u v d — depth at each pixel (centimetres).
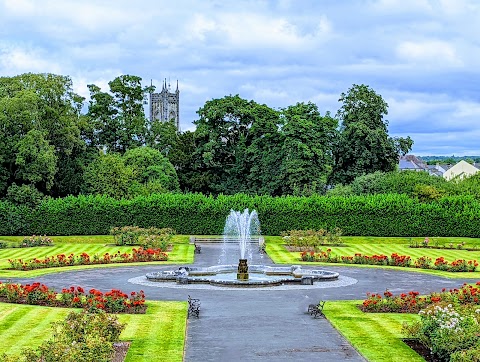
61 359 1698
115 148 10094
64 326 1980
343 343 2284
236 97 9706
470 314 2284
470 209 7006
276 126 9381
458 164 17088
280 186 8975
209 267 4359
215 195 9788
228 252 5712
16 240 6619
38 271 4344
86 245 6203
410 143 9319
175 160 9888
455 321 2058
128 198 8269
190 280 3769
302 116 8806
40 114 7775
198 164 9725
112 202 7088
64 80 8269
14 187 7100
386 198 7100
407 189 7800
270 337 2375
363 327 2531
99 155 8875
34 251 5678
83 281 3875
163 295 3334
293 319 2708
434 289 3662
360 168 9006
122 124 9956
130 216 7094
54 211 6969
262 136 9419
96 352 1789
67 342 1828
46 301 2984
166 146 10575
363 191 8019
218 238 6856
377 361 2030
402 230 7019
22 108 7412
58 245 6197
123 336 2341
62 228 6975
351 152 9062
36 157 7262
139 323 2573
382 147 9025
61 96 8231
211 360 2053
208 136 9656
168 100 18100
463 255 5609
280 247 6141
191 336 2388
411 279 4078
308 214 7112
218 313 2838
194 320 2681
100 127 9775
